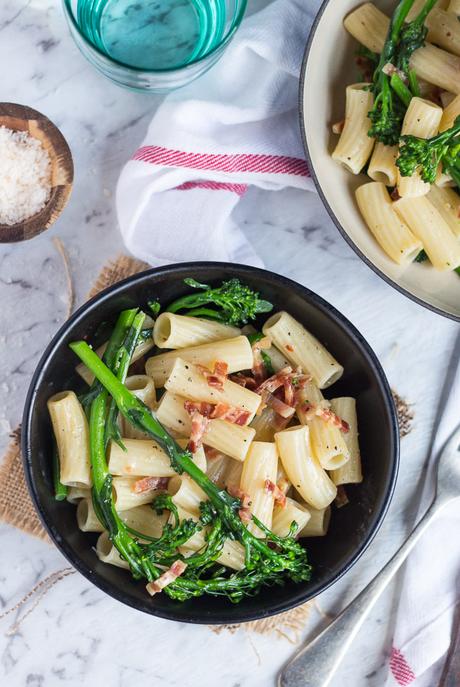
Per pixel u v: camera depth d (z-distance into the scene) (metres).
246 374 0.69
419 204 0.68
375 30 0.68
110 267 0.73
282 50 0.70
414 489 0.74
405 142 0.65
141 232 0.72
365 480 0.68
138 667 0.73
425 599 0.73
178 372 0.65
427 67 0.67
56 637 0.73
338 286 0.74
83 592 0.73
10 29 0.73
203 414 0.66
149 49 0.72
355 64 0.70
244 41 0.70
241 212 0.74
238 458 0.65
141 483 0.65
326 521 0.69
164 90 0.71
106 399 0.66
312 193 0.74
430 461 0.73
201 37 0.72
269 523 0.65
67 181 0.72
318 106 0.68
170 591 0.65
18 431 0.72
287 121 0.72
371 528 0.65
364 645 0.74
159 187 0.70
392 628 0.74
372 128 0.67
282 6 0.70
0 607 0.72
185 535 0.64
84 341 0.67
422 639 0.73
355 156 0.68
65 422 0.65
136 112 0.73
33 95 0.73
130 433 0.67
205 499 0.65
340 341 0.68
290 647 0.73
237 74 0.71
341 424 0.67
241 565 0.66
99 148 0.73
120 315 0.67
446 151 0.66
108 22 0.71
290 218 0.74
